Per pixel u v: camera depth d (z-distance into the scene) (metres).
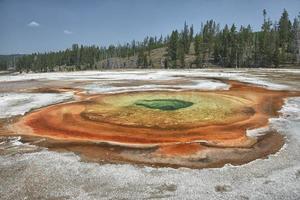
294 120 16.91
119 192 9.28
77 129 15.75
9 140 14.14
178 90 28.38
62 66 134.62
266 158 11.66
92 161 11.55
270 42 79.25
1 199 8.95
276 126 15.77
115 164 11.26
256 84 32.31
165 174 10.38
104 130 15.52
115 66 110.12
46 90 29.22
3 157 11.95
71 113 19.08
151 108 20.44
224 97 24.34
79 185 9.70
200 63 85.69
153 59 109.31
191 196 9.02
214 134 14.77
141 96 24.95
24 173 10.52
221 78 38.94
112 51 140.00
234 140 13.85
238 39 83.25
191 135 14.65
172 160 11.64
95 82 35.34
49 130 15.64
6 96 25.25
